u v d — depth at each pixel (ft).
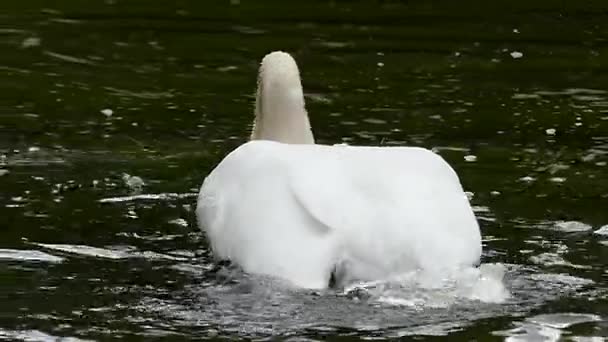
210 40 75.87
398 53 73.20
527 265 39.27
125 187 48.21
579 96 63.87
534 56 72.90
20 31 76.89
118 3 86.58
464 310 33.81
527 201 46.93
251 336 32.78
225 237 36.91
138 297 35.99
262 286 34.78
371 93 64.13
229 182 38.37
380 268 34.50
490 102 62.49
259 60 71.05
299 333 32.68
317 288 34.22
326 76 67.56
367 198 35.76
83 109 60.29
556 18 83.71
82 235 42.32
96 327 33.78
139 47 73.51
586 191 48.26
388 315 33.42
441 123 58.54
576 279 37.68
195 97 63.10
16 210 45.06
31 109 60.03
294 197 35.94
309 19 82.69
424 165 37.22
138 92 63.82
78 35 76.13
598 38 77.71
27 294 36.47
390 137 56.03
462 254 35.12
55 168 50.55
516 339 32.55
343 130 57.11
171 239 41.91
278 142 40.73
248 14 83.87
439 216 35.65
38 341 32.91
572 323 33.81
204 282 36.78
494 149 54.29
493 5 88.17
